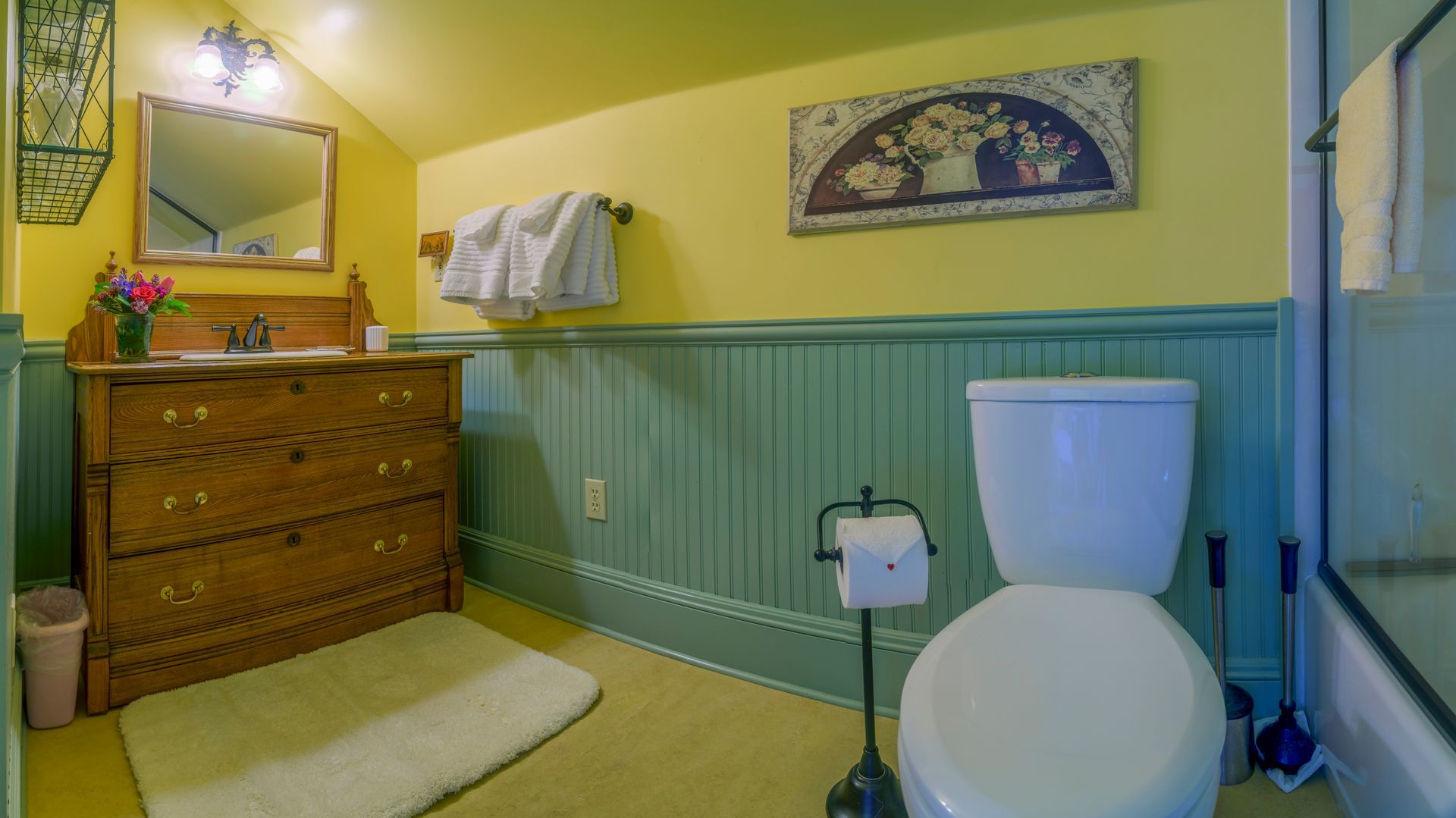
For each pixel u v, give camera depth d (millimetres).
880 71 1618
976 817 685
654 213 1966
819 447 1726
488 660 1874
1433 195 957
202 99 2201
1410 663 1030
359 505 2023
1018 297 1517
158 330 2131
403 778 1370
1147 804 678
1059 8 1440
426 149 2576
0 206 844
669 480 1964
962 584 1578
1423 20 898
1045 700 849
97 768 1416
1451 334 923
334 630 1977
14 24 1537
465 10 1945
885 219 1613
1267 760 1333
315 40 2281
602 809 1322
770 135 1762
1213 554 1324
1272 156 1358
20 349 830
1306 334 1363
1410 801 958
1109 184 1423
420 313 2662
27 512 1975
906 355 1618
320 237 2457
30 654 1520
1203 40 1378
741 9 1644
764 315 1791
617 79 1957
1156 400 1200
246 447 1803
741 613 1829
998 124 1504
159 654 1692
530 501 2324
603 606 2109
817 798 1348
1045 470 1255
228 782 1356
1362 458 1212
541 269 1883
